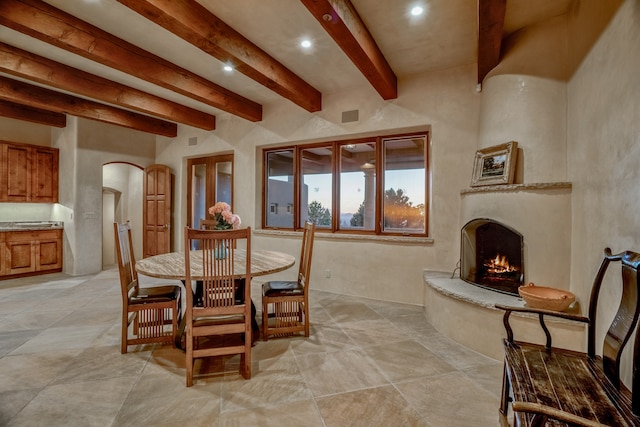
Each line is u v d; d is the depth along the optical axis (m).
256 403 1.89
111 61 3.05
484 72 3.21
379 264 4.14
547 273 2.58
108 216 6.89
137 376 2.18
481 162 3.18
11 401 1.88
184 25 2.48
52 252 5.36
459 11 2.62
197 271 2.34
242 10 2.64
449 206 3.69
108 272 5.55
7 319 3.24
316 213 4.88
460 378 2.19
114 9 2.67
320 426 1.70
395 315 3.49
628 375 1.57
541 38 2.76
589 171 2.19
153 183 6.14
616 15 1.82
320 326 3.15
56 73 3.57
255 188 5.25
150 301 2.58
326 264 4.54
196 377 2.18
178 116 5.01
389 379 2.17
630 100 1.66
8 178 4.97
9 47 3.21
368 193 4.45
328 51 3.33
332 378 2.18
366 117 4.19
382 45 3.17
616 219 1.80
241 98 4.69
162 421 1.72
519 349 1.68
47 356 2.45
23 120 4.97
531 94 2.79
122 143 5.89
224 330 2.13
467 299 2.70
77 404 1.86
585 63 2.27
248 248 2.17
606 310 1.88
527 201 2.68
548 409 0.99
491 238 3.09
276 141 4.96
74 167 5.26
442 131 3.71
